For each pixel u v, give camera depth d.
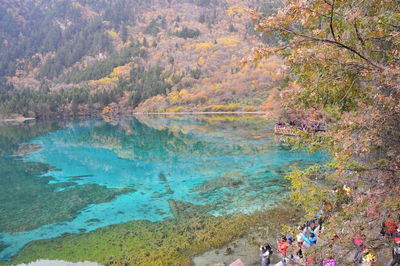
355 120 6.34
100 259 13.48
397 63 5.96
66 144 49.88
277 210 17.75
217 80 148.25
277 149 36.59
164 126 75.25
